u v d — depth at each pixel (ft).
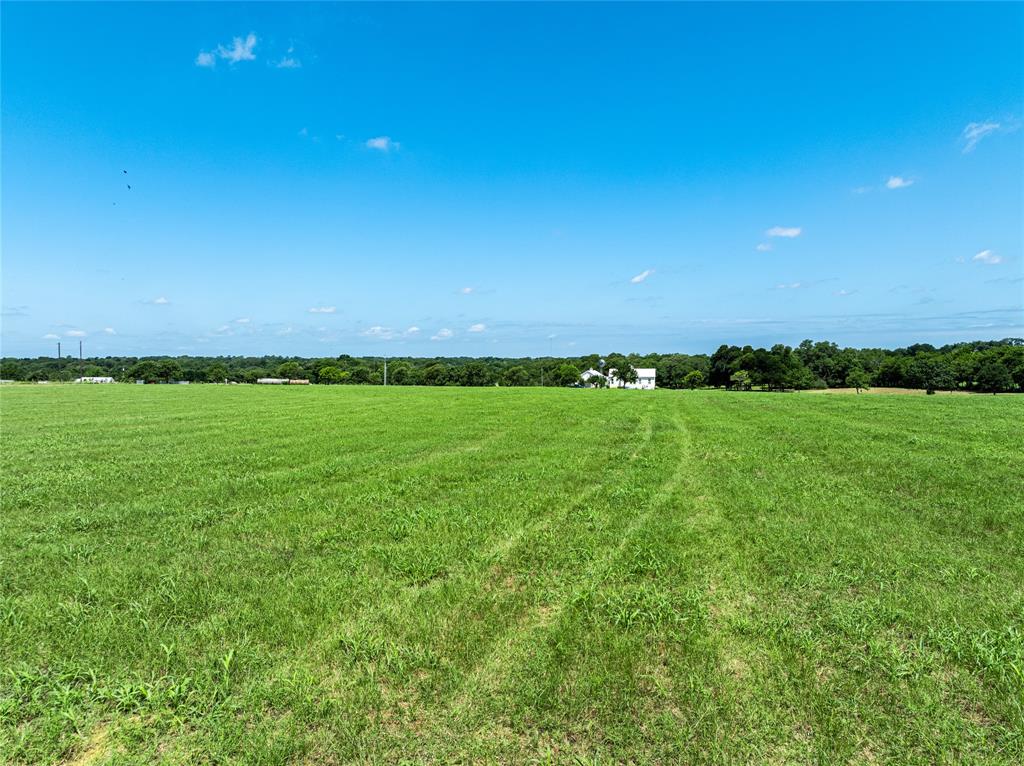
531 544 24.13
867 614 16.97
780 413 93.40
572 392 196.44
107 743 11.79
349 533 25.89
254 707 12.73
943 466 40.09
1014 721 12.07
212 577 20.33
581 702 12.71
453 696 13.02
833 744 11.42
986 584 19.42
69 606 17.71
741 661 14.61
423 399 145.59
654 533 25.61
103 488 35.17
